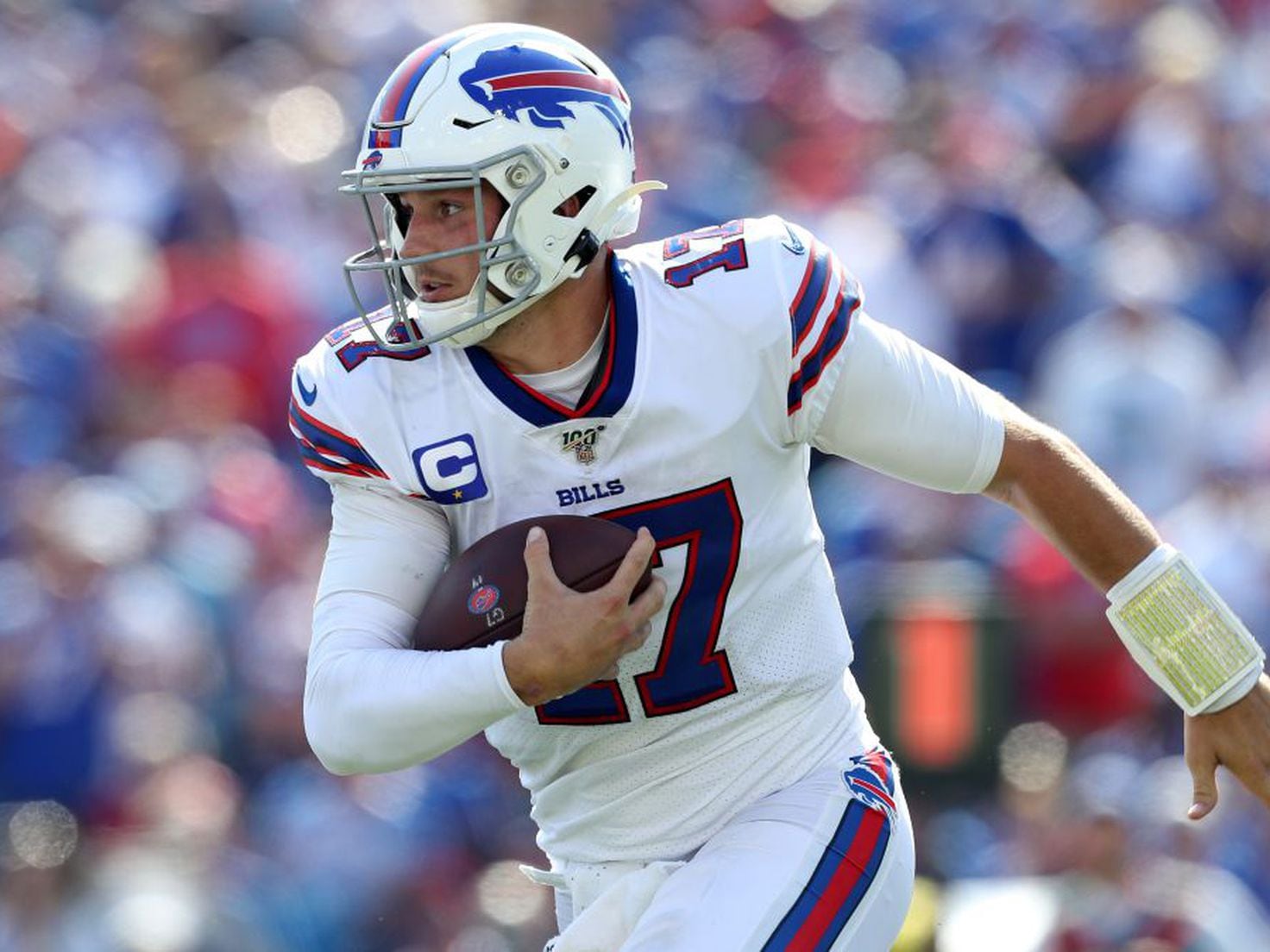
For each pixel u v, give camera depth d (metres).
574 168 10.18
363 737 9.93
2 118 33.22
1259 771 11.02
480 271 10.07
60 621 23.66
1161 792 20.88
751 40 36.47
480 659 9.68
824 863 10.34
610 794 10.82
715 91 35.09
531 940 22.09
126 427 27.91
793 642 10.76
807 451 10.89
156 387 28.41
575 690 9.83
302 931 21.55
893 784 10.98
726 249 10.52
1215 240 30.45
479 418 10.30
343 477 10.48
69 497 25.09
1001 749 19.50
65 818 22.62
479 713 9.72
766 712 10.73
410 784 22.78
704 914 10.13
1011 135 32.25
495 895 22.38
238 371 28.73
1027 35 35.09
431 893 22.22
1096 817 20.31
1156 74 32.56
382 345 10.38
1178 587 10.94
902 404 10.62
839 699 11.00
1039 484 10.88
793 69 35.69
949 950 19.03
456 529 10.57
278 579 25.91
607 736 10.69
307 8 36.66
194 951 20.67
